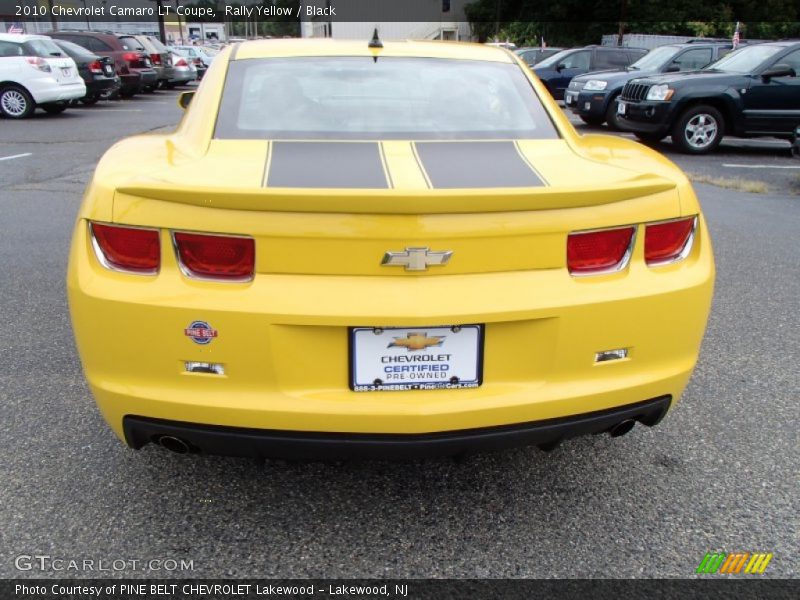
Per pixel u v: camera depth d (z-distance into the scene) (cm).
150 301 191
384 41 310
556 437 213
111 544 219
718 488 253
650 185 207
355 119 253
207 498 243
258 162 219
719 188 841
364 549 220
